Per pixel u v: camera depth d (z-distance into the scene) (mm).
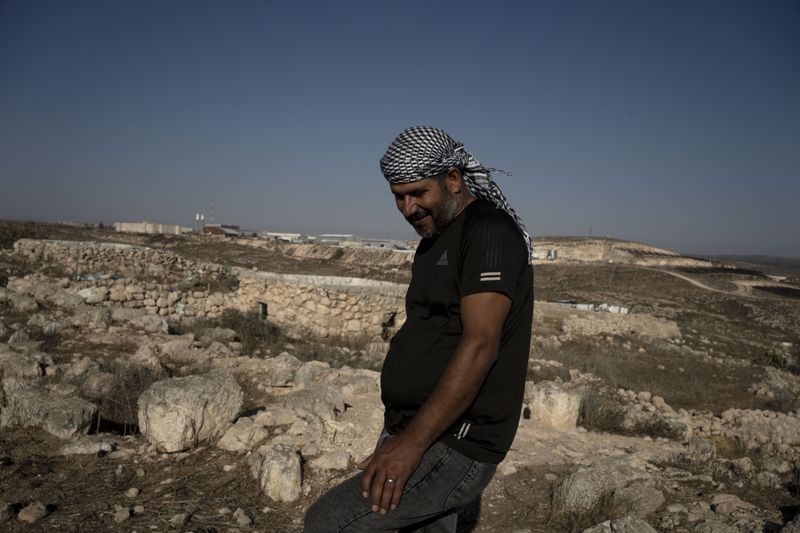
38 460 4266
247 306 15094
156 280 20219
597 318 26031
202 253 52656
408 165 1717
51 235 39188
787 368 25141
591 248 124125
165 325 10805
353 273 51719
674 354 22562
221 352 9289
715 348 29250
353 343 13250
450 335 1748
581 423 7340
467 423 1717
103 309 11414
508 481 4520
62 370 6891
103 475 4082
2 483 3840
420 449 1570
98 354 8250
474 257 1637
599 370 15172
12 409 4895
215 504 3719
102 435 4789
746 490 5168
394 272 56250
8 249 21688
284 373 7117
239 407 4934
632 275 73250
